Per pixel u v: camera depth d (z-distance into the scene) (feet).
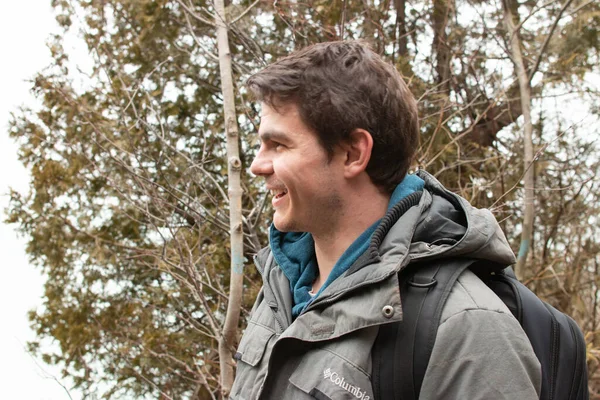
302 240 4.00
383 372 3.03
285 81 3.40
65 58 15.03
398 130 3.48
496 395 2.79
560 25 14.75
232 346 7.97
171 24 14.60
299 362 3.28
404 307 3.11
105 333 14.92
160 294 14.30
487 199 14.14
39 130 15.89
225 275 13.23
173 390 13.62
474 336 2.90
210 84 15.71
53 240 15.88
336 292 3.24
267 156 3.59
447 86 15.24
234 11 12.91
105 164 14.26
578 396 3.21
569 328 3.34
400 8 14.48
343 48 3.53
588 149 15.14
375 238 3.30
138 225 15.12
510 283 3.40
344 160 3.45
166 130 13.62
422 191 3.64
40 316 16.47
